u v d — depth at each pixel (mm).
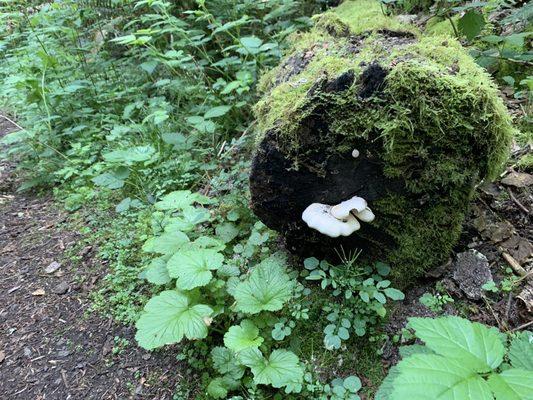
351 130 2293
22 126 5414
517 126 3215
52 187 4664
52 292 3322
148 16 4641
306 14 5762
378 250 2641
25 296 3324
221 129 4473
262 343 2439
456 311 2449
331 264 2795
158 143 4254
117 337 2877
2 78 6012
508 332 2219
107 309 3100
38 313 3166
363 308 2455
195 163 4098
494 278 2506
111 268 3422
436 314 2463
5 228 4105
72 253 3660
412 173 2379
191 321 2365
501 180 2891
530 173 2914
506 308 2367
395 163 2350
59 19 5922
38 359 2828
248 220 3291
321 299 2629
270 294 2443
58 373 2723
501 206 2785
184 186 3916
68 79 5383
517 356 1849
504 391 1327
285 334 2400
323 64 2533
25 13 5758
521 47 3639
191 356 2615
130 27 5949
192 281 2477
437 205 2477
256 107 2885
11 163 5168
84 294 3264
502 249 2588
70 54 5816
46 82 5324
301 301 2617
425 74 2119
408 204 2480
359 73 2219
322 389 2236
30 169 4770
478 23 3279
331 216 2395
